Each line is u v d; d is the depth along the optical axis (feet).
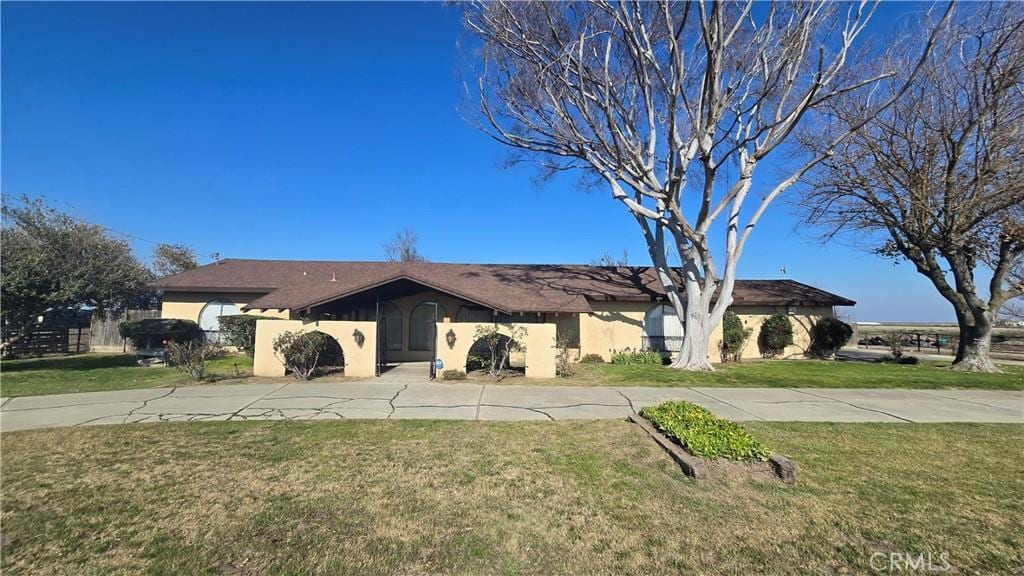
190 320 62.64
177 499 15.07
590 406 30.19
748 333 62.34
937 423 26.13
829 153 48.32
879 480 16.98
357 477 17.04
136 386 36.70
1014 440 22.56
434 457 19.31
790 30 43.37
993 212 47.39
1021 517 14.03
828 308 67.77
